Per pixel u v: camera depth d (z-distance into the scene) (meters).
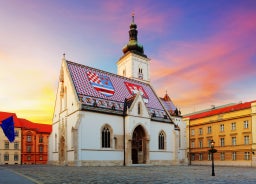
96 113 56.31
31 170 37.16
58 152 63.41
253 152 71.19
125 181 22.98
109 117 58.84
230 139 79.12
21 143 101.06
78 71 62.53
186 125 95.25
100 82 64.56
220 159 81.44
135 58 87.75
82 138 52.94
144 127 64.12
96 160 54.47
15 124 100.69
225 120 81.25
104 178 25.47
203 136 88.88
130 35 91.38
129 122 60.56
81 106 54.09
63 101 62.84
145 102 71.94
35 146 105.31
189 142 93.81
